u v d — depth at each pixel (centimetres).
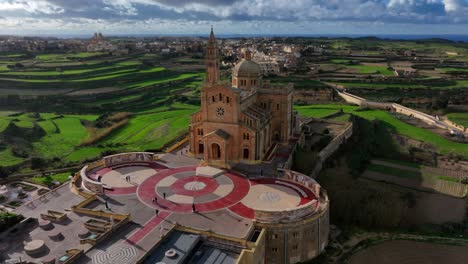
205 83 10100
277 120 10975
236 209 7312
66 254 5947
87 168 9188
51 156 11550
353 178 10450
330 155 11800
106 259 5703
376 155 12812
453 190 10175
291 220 6788
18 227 6875
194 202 7612
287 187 8269
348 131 13612
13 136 13188
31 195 8994
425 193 10025
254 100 10844
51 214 7200
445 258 7256
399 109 17925
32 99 18850
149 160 9956
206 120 9669
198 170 9181
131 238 6300
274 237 6700
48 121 15488
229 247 6184
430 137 14175
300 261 6969
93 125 15162
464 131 14912
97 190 8088
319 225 7031
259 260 6312
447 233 8194
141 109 18400
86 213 7225
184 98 19938
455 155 12431
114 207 7419
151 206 7456
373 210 8256
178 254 5809
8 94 19350
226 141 9256
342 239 7788
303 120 14462
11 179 9888
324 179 9862
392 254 7325
